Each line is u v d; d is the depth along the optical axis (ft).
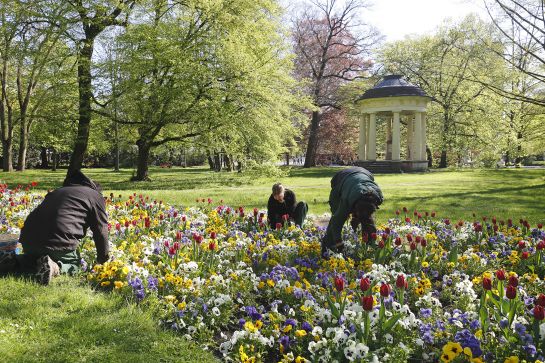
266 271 19.45
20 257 18.48
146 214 28.96
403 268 19.58
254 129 81.97
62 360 11.80
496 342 12.49
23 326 13.41
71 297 15.66
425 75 147.43
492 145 130.82
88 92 79.61
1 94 114.73
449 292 17.69
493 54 113.70
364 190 21.33
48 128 88.63
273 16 89.56
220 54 80.48
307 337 13.10
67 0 73.97
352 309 13.92
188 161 252.01
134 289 15.93
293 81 90.17
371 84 156.76
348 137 167.43
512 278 13.34
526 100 37.96
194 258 19.94
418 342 12.62
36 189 63.21
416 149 127.75
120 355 12.23
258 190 62.95
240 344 12.68
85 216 18.95
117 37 79.05
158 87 80.38
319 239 25.32
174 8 85.66
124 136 109.40
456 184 77.61
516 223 35.91
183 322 14.14
